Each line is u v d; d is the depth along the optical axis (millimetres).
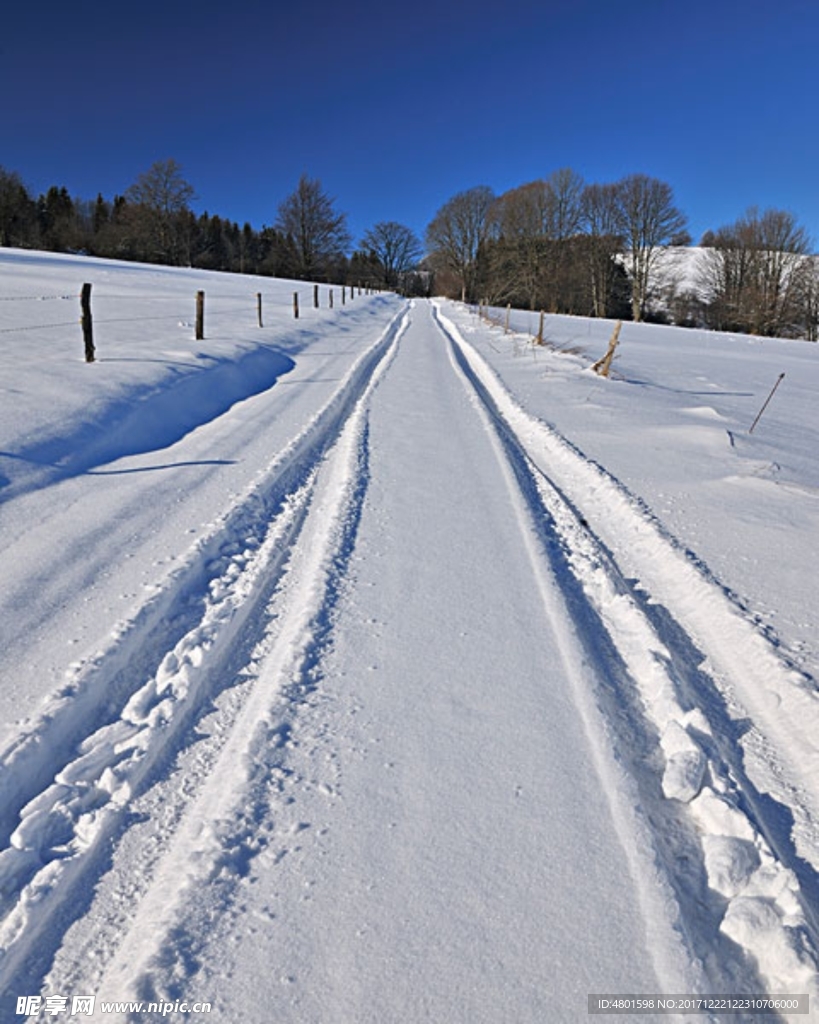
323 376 10945
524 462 6461
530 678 2877
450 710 2652
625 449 6758
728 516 4766
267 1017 1528
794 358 24141
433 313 37000
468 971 1647
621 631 3322
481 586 3707
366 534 4379
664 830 2145
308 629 3172
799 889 1853
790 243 51844
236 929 1741
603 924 1778
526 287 55906
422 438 7031
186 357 9664
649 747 2520
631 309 58969
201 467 5633
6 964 1665
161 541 4039
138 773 2283
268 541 4234
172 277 41562
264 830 2055
